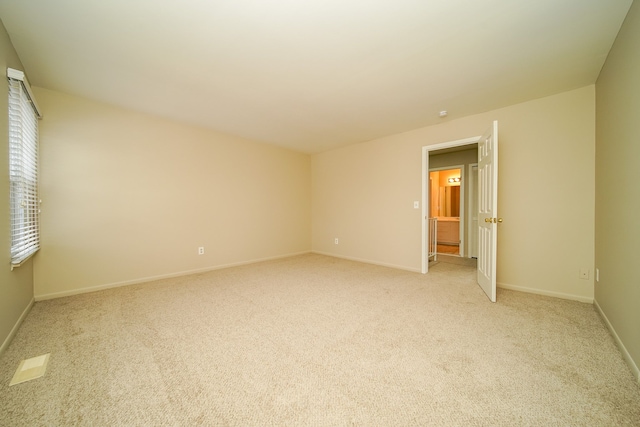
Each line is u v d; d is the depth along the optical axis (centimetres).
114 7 150
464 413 116
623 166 172
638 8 142
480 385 134
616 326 177
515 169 289
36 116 246
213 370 148
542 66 213
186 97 276
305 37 177
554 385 134
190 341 181
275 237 489
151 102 290
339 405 121
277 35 175
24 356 161
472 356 161
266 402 123
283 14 155
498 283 303
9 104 188
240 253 434
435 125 360
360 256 466
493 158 254
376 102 285
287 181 509
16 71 179
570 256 260
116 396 127
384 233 427
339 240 503
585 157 250
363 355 163
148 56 201
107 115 298
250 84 246
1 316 164
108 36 177
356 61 207
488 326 202
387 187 422
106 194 299
